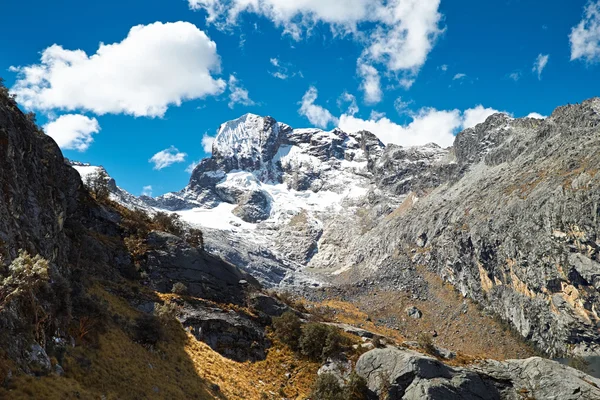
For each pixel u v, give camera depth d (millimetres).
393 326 191625
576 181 173250
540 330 169000
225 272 101625
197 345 73875
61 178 78188
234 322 83000
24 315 42500
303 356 82250
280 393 71500
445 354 93562
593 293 153750
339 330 94500
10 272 42156
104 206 102188
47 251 55812
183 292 87500
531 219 183250
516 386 75688
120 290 75875
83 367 47094
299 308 114062
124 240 93250
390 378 72250
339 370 77688
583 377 76000
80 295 59188
